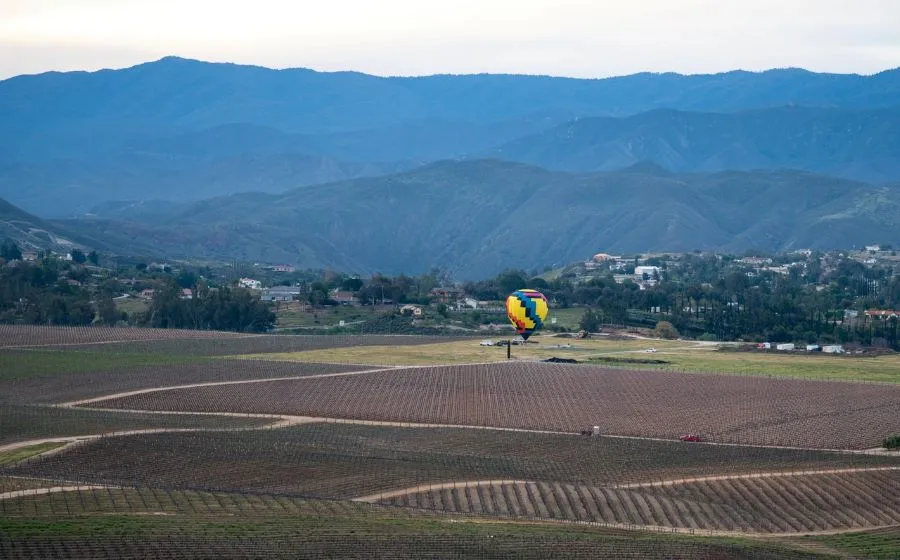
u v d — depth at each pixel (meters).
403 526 174.38
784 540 177.50
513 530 174.75
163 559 154.38
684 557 161.88
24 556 154.00
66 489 194.12
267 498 192.88
